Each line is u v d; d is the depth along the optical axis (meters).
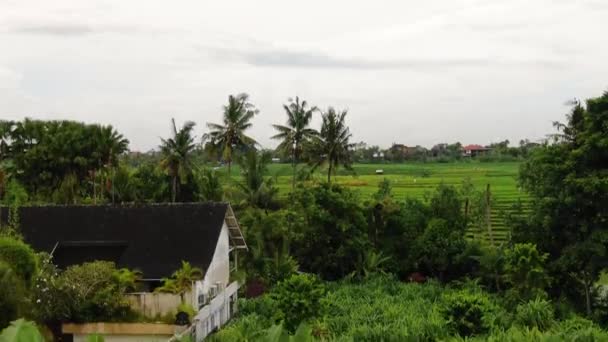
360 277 45.72
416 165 162.62
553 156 34.97
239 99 61.38
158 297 24.39
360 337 25.30
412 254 46.94
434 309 31.34
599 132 33.62
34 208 31.45
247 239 43.25
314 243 46.81
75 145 59.09
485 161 174.38
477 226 52.78
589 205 33.94
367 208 48.75
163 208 30.77
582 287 35.81
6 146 60.44
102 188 60.19
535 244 36.00
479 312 25.88
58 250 29.30
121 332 23.61
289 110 59.94
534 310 29.94
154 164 63.50
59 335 23.61
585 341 19.66
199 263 27.97
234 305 32.84
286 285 28.02
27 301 22.05
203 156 62.41
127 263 28.05
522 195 79.31
